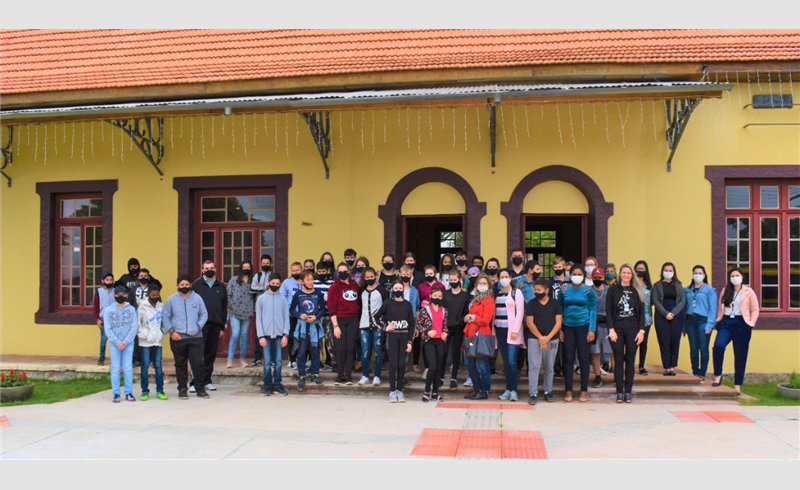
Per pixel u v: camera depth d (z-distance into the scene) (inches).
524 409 337.7
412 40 465.1
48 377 444.1
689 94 376.5
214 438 281.6
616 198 434.0
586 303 353.7
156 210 476.7
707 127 432.1
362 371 397.1
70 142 490.3
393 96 374.9
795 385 370.0
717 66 399.5
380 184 453.7
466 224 447.5
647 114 434.3
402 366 357.7
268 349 378.3
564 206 443.5
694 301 385.7
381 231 452.4
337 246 456.4
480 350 350.6
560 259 386.3
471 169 445.4
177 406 349.4
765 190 437.7
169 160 476.1
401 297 358.9
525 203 444.5
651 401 358.6
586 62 399.5
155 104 396.2
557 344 354.6
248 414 328.2
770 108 429.4
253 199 476.1
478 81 413.1
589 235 443.2
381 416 322.3
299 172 462.0
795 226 435.8
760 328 424.8
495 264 390.3
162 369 404.8
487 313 354.9
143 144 470.9
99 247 491.5
